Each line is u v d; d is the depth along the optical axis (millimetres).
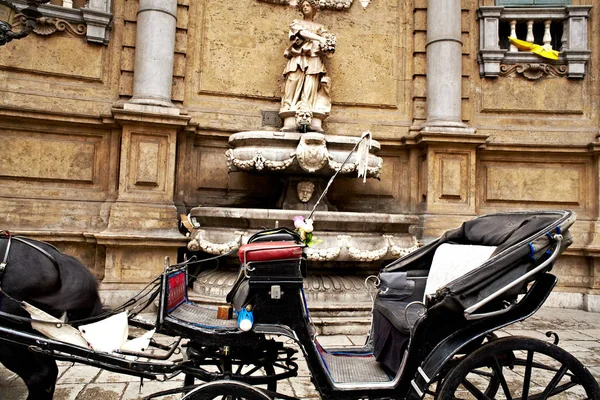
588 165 7918
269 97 7848
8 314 2604
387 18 8328
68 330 2654
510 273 2555
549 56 8102
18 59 6758
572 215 2635
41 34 6852
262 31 7914
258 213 5664
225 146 7594
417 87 8094
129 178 6590
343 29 8188
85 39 7102
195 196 7441
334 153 6293
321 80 7293
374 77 8219
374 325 3324
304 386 3783
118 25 7289
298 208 6543
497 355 2561
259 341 2537
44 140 6746
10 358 2738
